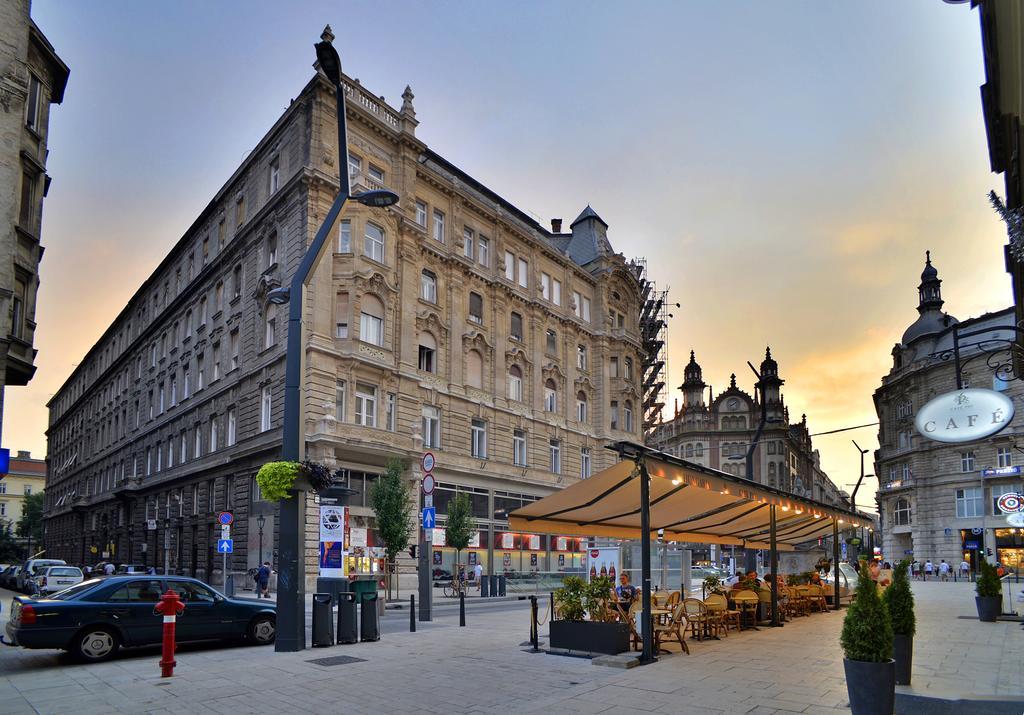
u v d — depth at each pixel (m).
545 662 11.96
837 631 16.45
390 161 37.00
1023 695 8.24
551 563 44.25
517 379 44.59
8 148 20.23
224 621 14.01
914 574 59.72
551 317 47.84
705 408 114.75
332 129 34.41
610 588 13.56
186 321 47.25
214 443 40.53
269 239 36.34
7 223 20.08
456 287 40.16
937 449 67.12
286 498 13.84
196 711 8.70
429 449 37.19
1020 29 6.72
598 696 9.26
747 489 15.09
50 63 23.16
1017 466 60.00
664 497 14.52
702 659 12.23
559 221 59.09
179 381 46.84
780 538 26.83
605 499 14.38
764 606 18.66
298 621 13.55
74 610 12.39
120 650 13.86
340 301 33.41
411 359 36.31
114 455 60.72
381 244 35.50
